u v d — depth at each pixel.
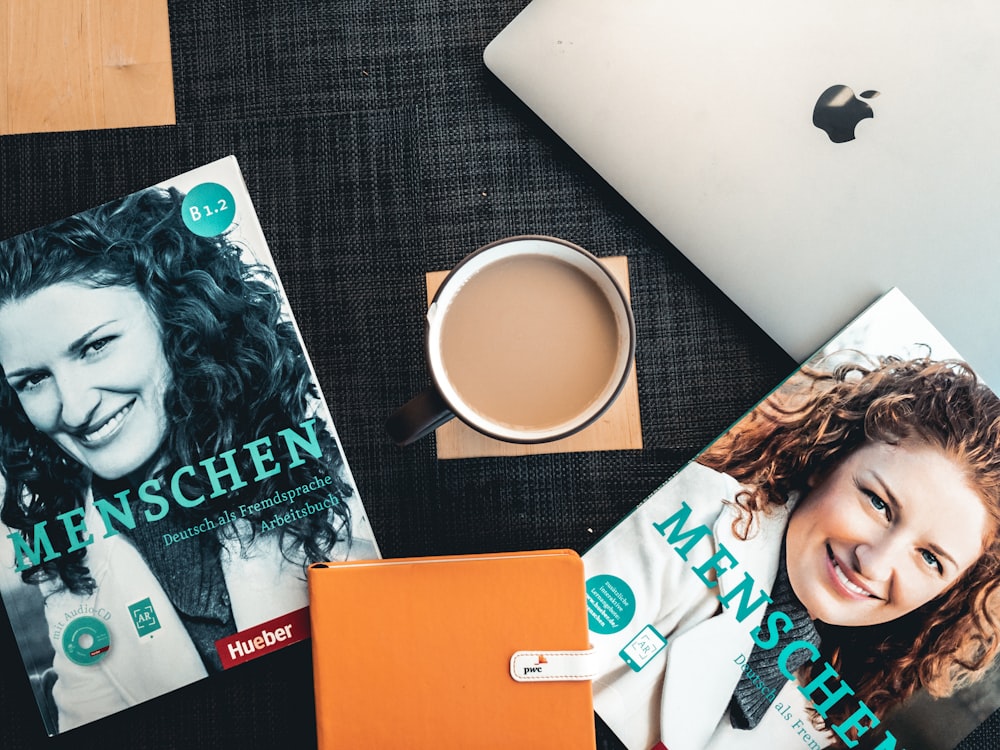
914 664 0.54
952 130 0.51
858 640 0.55
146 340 0.58
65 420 0.57
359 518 0.58
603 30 0.54
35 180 0.60
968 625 0.54
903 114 0.51
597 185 0.60
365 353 0.59
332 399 0.59
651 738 0.55
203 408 0.58
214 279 0.59
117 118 0.60
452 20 0.61
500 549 0.58
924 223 0.52
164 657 0.56
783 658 0.55
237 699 0.57
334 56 0.61
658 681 0.55
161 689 0.56
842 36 0.51
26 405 0.57
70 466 0.57
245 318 0.59
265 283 0.59
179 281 0.59
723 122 0.53
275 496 0.58
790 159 0.53
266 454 0.58
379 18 0.61
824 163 0.52
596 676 0.55
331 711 0.53
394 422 0.46
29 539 0.57
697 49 0.53
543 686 0.53
